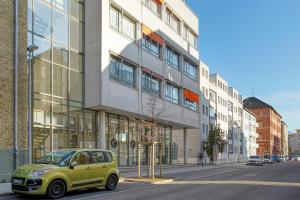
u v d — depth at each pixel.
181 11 49.69
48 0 27.33
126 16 35.66
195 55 54.28
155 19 41.62
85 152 16.56
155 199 14.54
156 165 43.34
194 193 16.55
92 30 31.09
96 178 16.80
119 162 35.12
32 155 24.73
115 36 33.00
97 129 32.31
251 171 35.50
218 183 21.61
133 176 25.91
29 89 20.67
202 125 66.62
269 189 18.39
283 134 164.12
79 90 30.38
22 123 21.38
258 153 131.62
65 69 28.80
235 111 92.75
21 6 21.80
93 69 30.73
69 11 29.62
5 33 20.62
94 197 15.21
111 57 32.62
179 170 36.31
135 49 36.69
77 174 15.78
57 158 15.80
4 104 20.28
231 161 83.38
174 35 46.97
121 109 33.12
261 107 133.12
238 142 92.25
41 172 14.52
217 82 77.88
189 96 50.88
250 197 15.28
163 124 47.03
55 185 14.79
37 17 26.14
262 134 132.00
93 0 31.28
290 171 35.66
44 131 26.12
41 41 26.38
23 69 21.72
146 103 37.97
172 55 46.66
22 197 15.04
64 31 28.91
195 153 63.25
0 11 20.36
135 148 37.62
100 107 31.17
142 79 37.91
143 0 39.00
